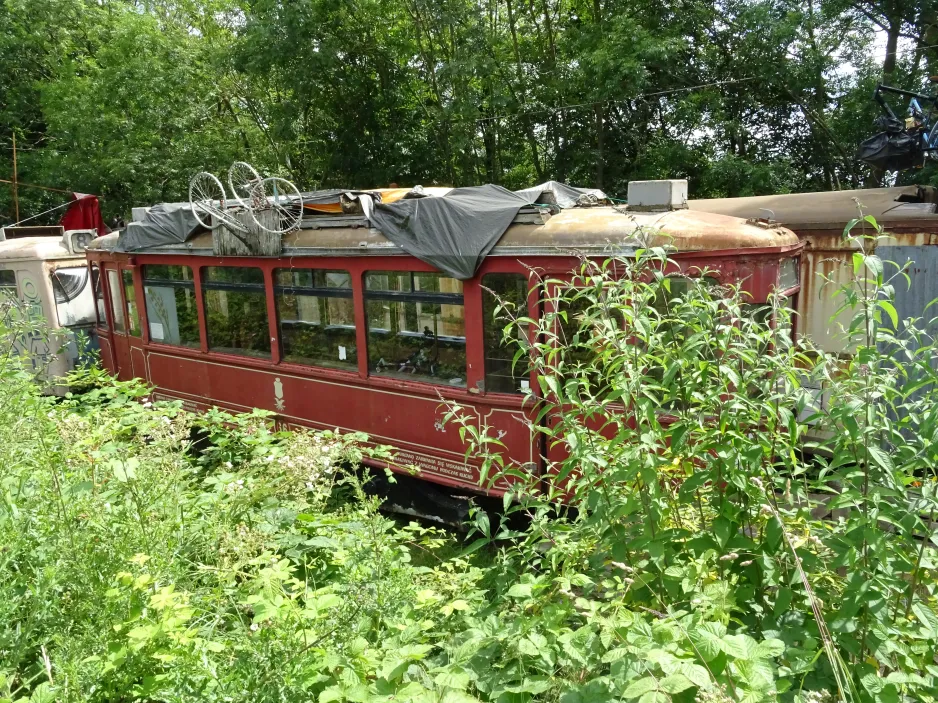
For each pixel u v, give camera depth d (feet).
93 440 12.49
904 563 8.53
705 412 9.63
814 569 9.21
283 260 24.44
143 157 62.23
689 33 49.83
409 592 10.12
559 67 51.62
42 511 10.14
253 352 26.66
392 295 21.81
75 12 71.26
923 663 8.18
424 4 51.34
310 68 52.24
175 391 30.60
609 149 53.98
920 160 35.12
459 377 20.67
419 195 22.77
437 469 21.56
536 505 10.72
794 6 46.34
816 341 25.96
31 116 74.69
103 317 35.83
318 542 11.59
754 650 6.96
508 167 59.82
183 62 62.54
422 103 58.44
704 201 30.17
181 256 28.58
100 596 8.83
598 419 17.47
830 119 49.44
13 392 13.48
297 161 63.52
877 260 8.31
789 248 18.71
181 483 12.39
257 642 7.94
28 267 37.68
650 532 9.25
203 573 10.05
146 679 7.79
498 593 10.71
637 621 7.50
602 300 10.32
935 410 8.23
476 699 7.39
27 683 8.09
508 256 19.12
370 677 8.60
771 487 9.52
